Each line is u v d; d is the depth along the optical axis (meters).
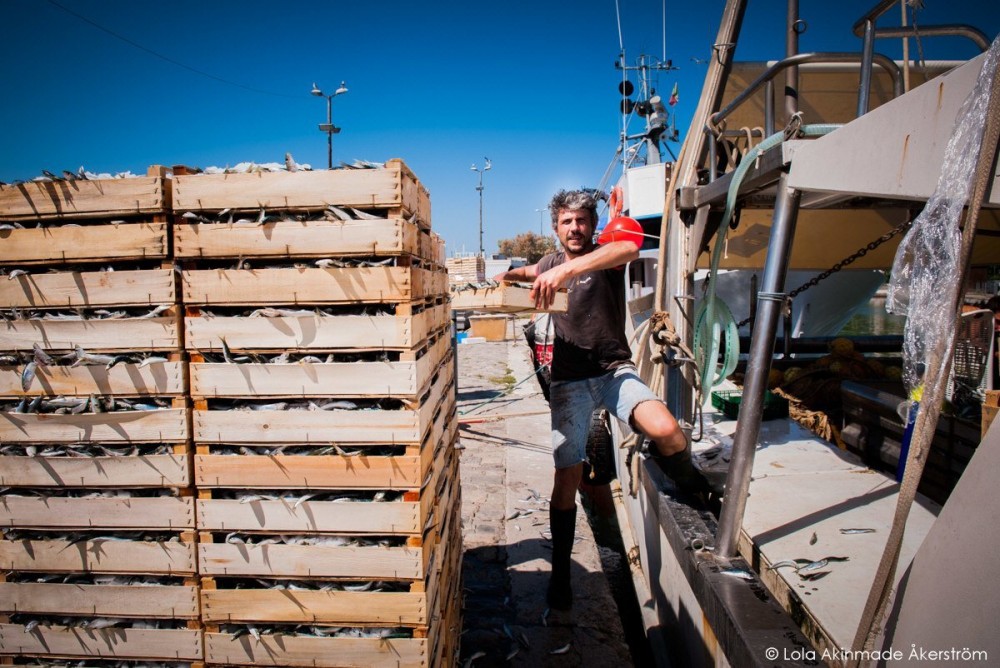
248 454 1.86
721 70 3.02
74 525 1.90
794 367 5.81
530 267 3.66
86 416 1.85
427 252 2.18
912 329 1.41
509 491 5.30
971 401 2.98
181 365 1.83
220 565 1.88
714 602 2.12
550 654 3.02
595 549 4.11
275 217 1.81
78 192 1.81
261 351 1.83
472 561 4.04
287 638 1.89
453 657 2.56
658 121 8.89
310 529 1.86
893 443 3.52
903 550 2.39
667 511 2.88
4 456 1.88
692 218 3.39
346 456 1.83
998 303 3.11
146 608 1.92
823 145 1.88
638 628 4.09
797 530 2.61
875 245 2.86
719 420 4.56
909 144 1.45
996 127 1.14
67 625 1.94
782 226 2.17
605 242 2.96
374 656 1.87
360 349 1.79
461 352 16.02
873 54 2.31
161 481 1.86
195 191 1.79
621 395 3.06
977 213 1.17
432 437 2.08
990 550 1.13
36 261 1.84
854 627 1.91
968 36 2.33
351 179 1.77
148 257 1.80
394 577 1.85
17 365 1.88
